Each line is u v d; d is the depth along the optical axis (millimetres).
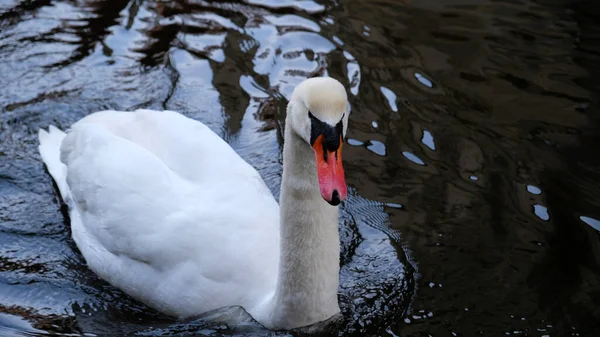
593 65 10750
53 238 8219
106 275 7652
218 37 11250
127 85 10234
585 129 9516
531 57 10891
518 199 8469
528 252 7816
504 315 7113
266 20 11656
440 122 9648
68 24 11328
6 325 7082
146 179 7559
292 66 10672
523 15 11844
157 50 10930
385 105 9930
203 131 8023
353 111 9805
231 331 6906
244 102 10039
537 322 7035
